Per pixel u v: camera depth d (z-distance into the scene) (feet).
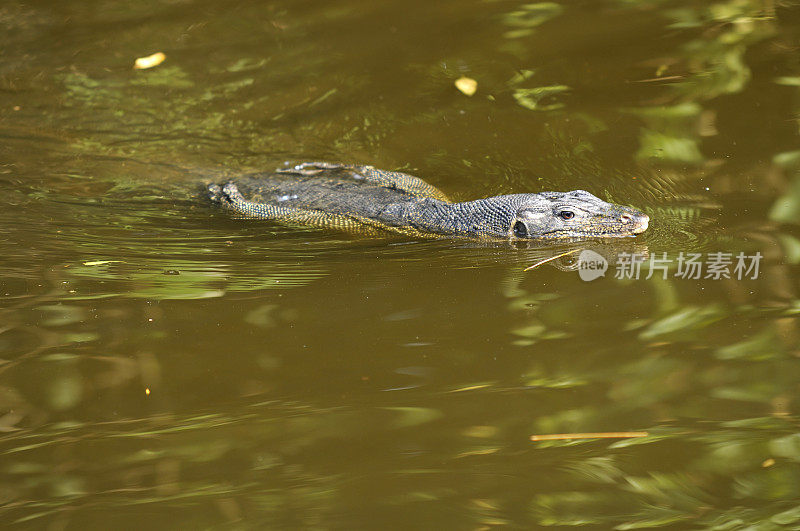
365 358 38.81
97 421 35.32
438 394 35.86
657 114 64.54
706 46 73.31
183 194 60.75
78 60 79.15
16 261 50.24
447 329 41.04
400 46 78.74
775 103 63.67
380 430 33.78
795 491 29.55
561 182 58.85
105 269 49.37
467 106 69.26
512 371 37.32
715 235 49.24
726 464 31.04
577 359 37.99
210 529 28.86
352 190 59.67
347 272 48.60
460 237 54.19
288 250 52.29
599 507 29.22
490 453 32.19
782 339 38.37
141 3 89.20
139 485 31.35
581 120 65.36
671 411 34.22
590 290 44.55
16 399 36.94
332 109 70.79
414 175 61.82
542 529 28.30
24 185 61.05
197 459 32.63
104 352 40.22
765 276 44.06
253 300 44.93
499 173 60.95
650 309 41.91
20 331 42.32
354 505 29.73
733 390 35.27
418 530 28.45
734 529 27.94
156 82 75.72
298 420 34.53
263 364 38.68
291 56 78.69
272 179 61.82
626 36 76.48
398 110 69.82
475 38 78.74
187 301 45.06
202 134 68.59
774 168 55.83
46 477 32.04
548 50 75.61
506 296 44.50
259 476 31.48
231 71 76.89
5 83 75.51
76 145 66.90
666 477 30.58
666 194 55.21
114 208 58.49
